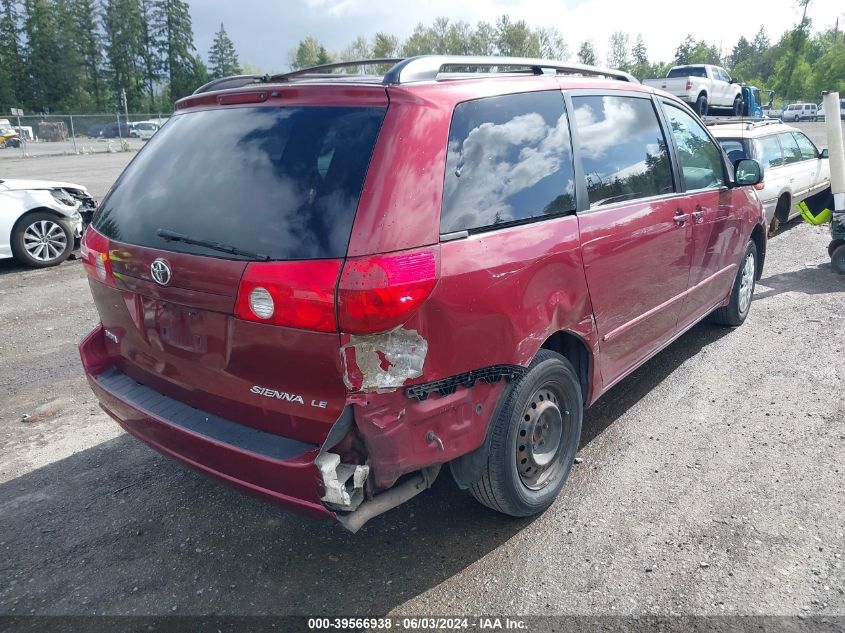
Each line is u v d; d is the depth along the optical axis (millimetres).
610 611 2639
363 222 2320
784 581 2762
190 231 2643
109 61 102062
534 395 3074
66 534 3258
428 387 2492
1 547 3164
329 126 2549
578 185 3277
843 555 2904
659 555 2951
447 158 2605
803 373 4828
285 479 2428
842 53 72188
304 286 2287
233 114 2863
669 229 3975
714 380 4766
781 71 75688
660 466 3674
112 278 2994
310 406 2424
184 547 3143
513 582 2826
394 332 2342
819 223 7711
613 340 3604
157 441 2889
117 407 3061
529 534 3141
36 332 6445
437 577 2881
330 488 2316
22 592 2855
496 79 3031
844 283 7105
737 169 4938
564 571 2877
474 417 2723
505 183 2867
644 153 3896
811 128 37812
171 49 105812
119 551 3123
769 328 5793
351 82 2693
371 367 2311
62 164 28906
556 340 3396
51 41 94812
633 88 3986
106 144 38219
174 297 2658
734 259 5207
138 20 102875
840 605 2625
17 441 4230
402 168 2428
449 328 2518
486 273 2633
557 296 3043
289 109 2688
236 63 113625
